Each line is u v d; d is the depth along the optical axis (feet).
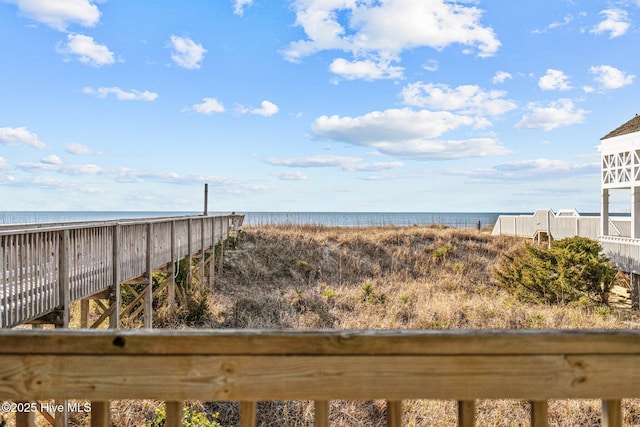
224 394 3.95
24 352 3.98
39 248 17.26
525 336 3.94
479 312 34.09
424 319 32.81
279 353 3.97
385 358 3.96
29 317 16.53
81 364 3.97
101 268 22.50
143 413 19.21
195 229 41.32
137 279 28.63
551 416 18.84
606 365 3.92
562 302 38.19
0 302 14.97
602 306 37.76
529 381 3.93
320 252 59.00
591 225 55.52
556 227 63.21
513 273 44.73
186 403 19.83
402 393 3.93
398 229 75.36
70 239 19.44
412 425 18.26
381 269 55.98
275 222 81.97
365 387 3.94
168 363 3.97
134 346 3.96
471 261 57.36
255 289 45.39
